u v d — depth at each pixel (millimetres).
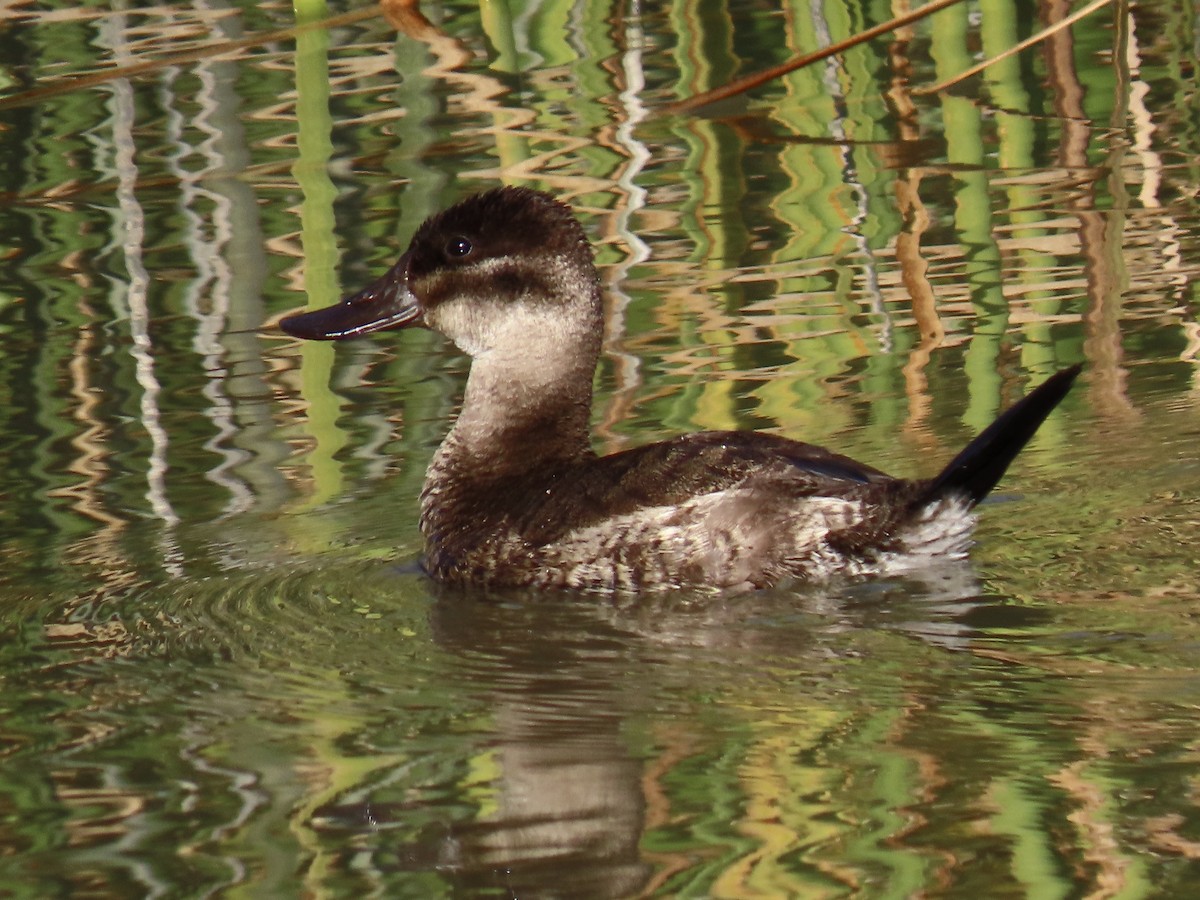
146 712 7812
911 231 14258
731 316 13125
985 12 14367
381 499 10602
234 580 9430
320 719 7668
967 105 14367
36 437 11547
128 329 13172
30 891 6285
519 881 6230
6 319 13312
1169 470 10125
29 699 8008
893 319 12984
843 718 7383
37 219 14625
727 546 8945
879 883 6113
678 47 15750
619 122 14883
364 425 11797
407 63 15273
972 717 7309
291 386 12430
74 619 8984
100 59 15961
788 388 11883
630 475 9250
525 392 10203
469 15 16266
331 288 13234
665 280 13727
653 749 7199
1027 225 14516
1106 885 6039
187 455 11273
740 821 6582
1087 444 10633
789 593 8805
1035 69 16031
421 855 6418
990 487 8781
